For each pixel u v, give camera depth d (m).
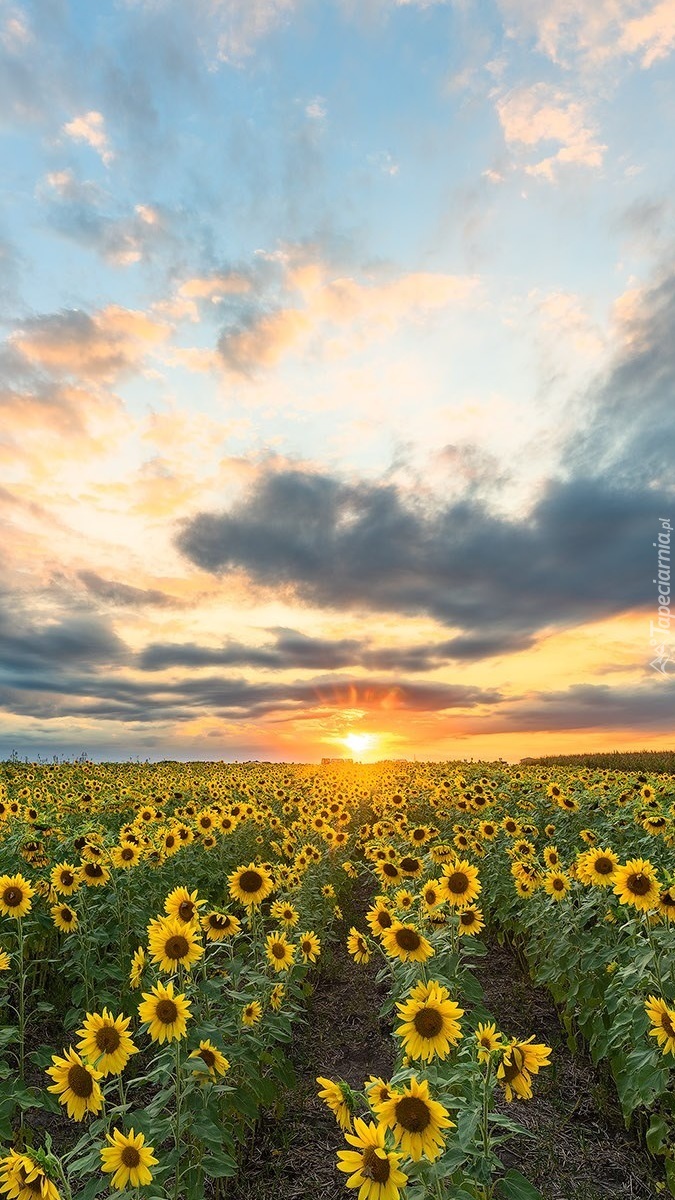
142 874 10.03
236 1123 6.45
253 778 24.92
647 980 6.43
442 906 7.58
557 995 8.39
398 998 6.75
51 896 8.62
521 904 10.61
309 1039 9.00
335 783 25.62
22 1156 3.79
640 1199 5.75
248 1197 5.95
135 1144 4.25
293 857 12.70
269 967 7.36
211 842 12.19
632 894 7.04
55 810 14.27
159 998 5.25
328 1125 6.96
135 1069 7.65
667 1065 5.68
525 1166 6.16
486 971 10.93
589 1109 7.05
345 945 12.59
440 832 15.23
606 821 13.12
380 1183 3.62
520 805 16.64
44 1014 8.88
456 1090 5.05
